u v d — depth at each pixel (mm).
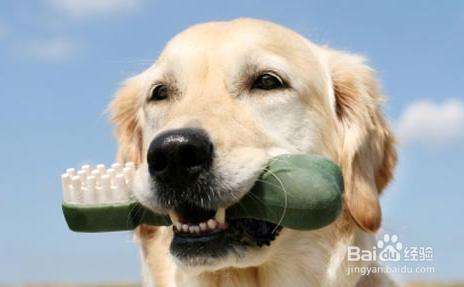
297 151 929
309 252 923
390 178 1009
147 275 986
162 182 850
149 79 975
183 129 852
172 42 961
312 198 848
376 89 1008
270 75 926
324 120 958
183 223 858
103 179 888
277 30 957
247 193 860
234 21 960
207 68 930
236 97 921
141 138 1044
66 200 891
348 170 957
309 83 948
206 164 847
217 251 857
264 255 885
